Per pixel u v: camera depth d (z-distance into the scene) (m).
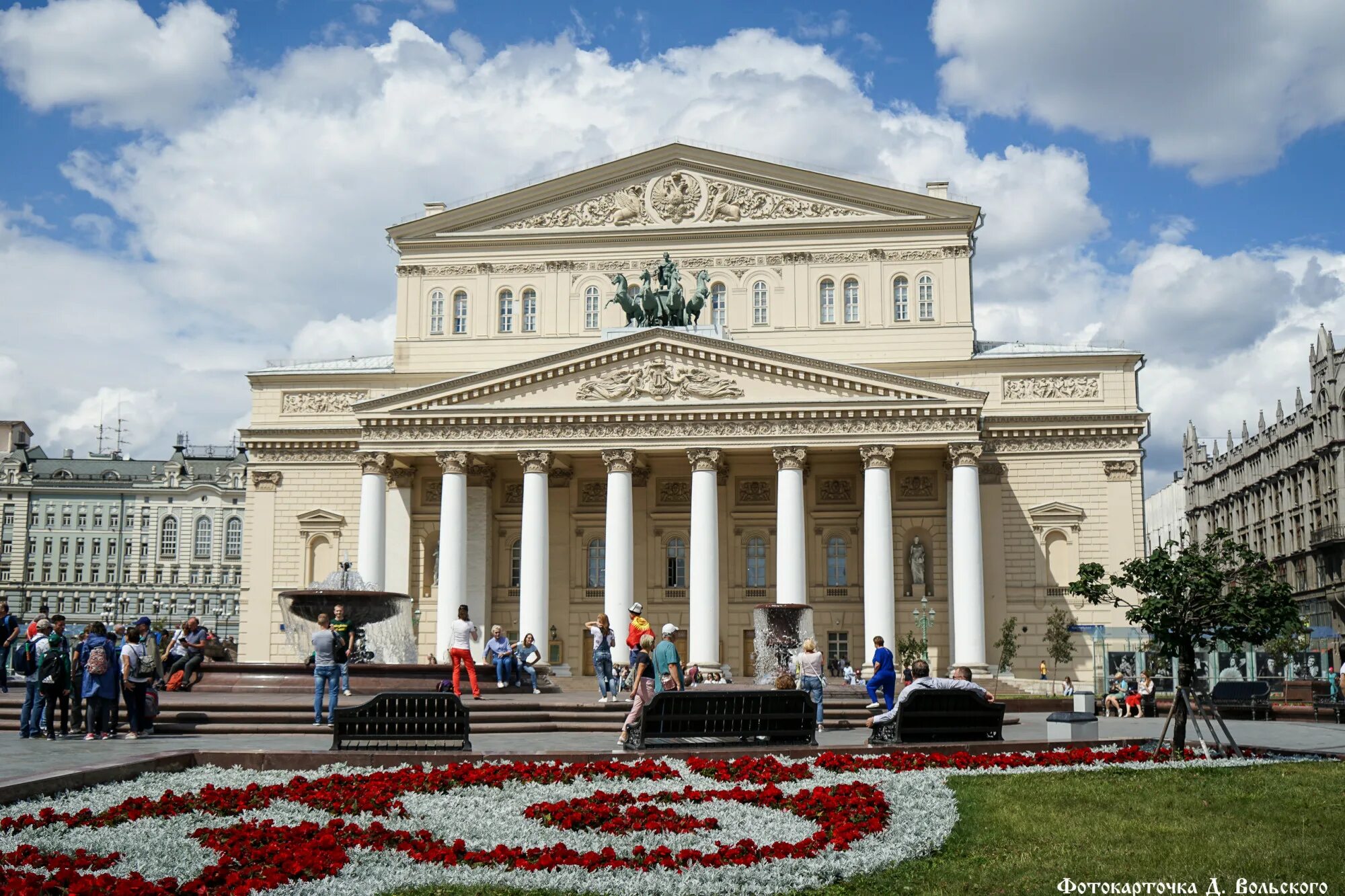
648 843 19.09
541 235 87.31
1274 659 69.88
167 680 43.41
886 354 84.00
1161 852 18.52
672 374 75.31
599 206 87.56
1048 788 23.52
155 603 177.62
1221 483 148.88
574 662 81.88
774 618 56.66
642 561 82.56
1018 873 17.44
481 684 44.75
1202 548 34.66
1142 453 80.94
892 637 72.19
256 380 87.00
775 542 82.69
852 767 26.50
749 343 85.00
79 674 34.41
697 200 86.88
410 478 81.88
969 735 31.03
